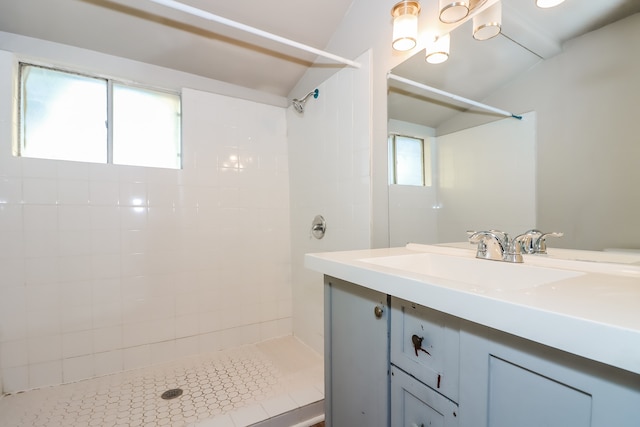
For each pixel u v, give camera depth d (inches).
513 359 22.3
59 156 71.2
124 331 75.2
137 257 76.7
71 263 69.7
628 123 31.5
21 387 65.3
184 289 82.5
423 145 54.4
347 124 71.3
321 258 42.1
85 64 70.7
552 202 37.7
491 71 44.1
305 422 60.1
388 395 34.8
